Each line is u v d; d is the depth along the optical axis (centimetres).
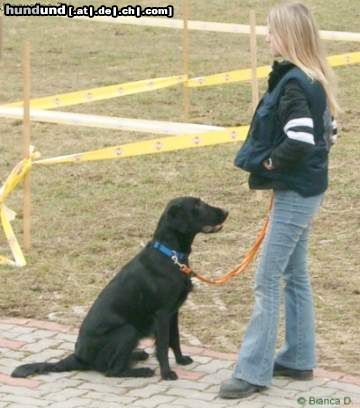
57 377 949
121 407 888
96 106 2014
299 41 863
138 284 941
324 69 872
